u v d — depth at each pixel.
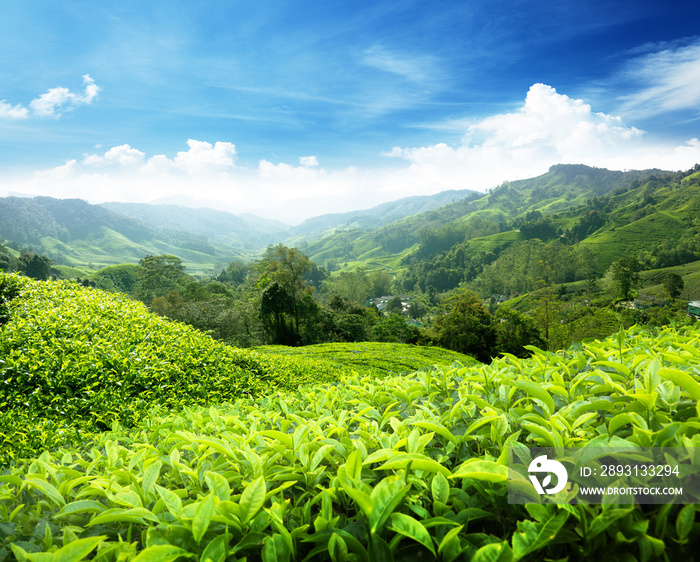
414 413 3.14
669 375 1.86
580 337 51.47
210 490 1.85
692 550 1.36
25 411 7.34
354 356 26.48
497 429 2.12
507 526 1.68
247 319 54.47
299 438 2.34
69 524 2.27
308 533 1.84
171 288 90.81
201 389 9.85
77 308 12.71
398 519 1.50
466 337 52.75
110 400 8.08
